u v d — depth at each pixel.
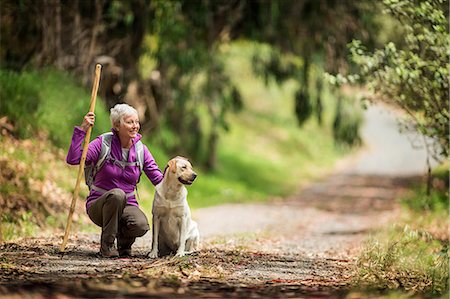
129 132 10.09
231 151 39.44
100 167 10.13
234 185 31.00
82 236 12.68
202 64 27.69
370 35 25.08
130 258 10.05
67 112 19.06
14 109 17.39
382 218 20.27
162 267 9.08
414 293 8.34
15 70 21.69
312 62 27.88
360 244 13.94
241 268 9.62
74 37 22.23
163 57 25.88
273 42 28.31
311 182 37.78
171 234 10.18
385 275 9.55
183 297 7.34
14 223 13.52
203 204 23.73
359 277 9.05
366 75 14.14
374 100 14.01
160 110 27.86
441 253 11.35
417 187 26.98
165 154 28.30
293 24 27.02
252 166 38.16
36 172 15.68
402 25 13.54
